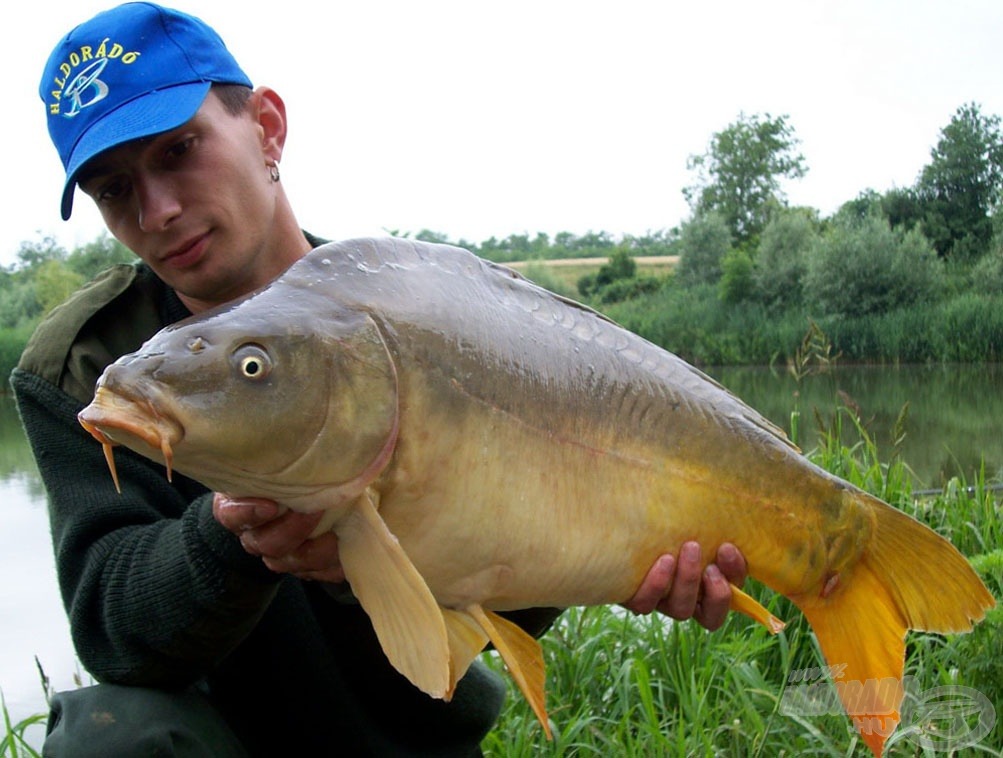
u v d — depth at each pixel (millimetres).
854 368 21062
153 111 2135
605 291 33125
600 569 1963
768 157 38062
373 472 1653
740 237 36594
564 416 1889
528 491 1832
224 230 2242
